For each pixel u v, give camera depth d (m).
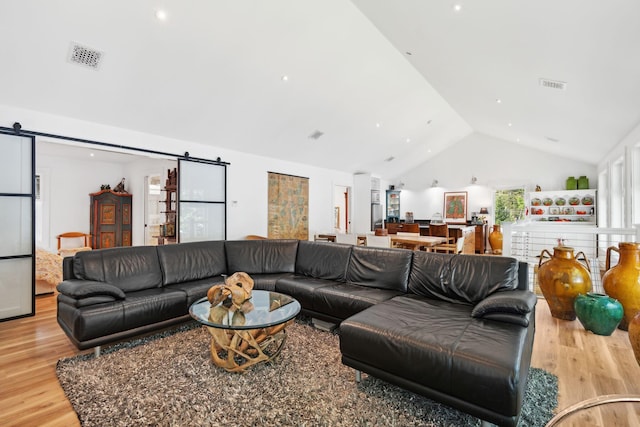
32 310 3.55
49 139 3.56
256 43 3.46
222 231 5.33
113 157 6.88
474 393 1.60
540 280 3.40
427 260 3.09
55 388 2.09
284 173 6.51
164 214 6.43
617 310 2.80
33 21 2.62
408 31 3.48
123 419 1.77
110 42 2.96
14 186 3.40
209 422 1.75
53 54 2.93
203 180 5.07
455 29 3.02
